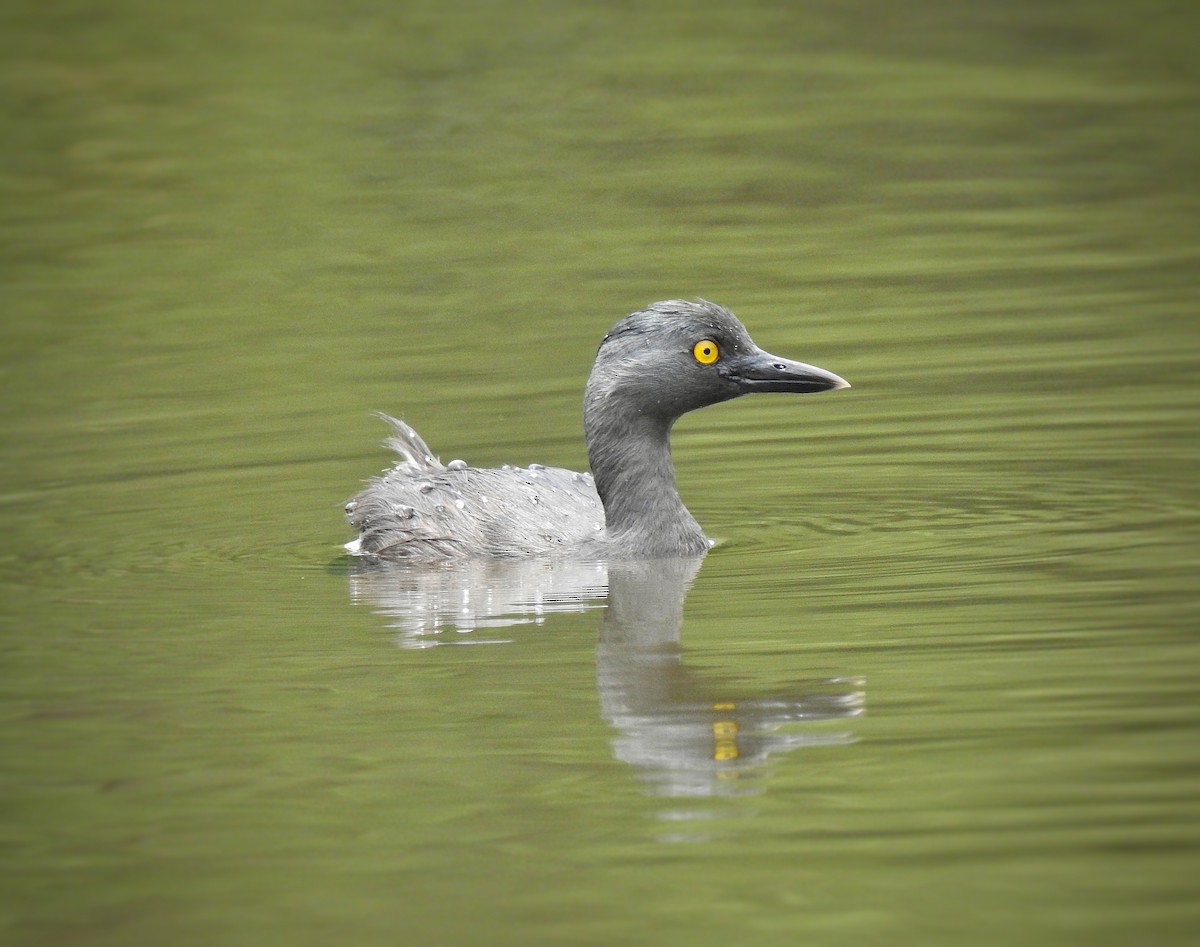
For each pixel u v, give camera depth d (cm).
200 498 1558
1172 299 2044
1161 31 3294
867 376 1819
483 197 2541
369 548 1426
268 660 1157
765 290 2134
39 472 1633
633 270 2227
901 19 3416
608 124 2862
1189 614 1152
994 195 2511
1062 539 1344
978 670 1076
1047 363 1831
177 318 2127
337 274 2255
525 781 957
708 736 1005
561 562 1399
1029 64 3136
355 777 968
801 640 1155
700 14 3478
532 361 1916
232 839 901
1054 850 849
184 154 2758
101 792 956
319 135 2828
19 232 2466
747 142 2758
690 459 1630
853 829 883
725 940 788
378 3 3503
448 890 843
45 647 1188
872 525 1420
